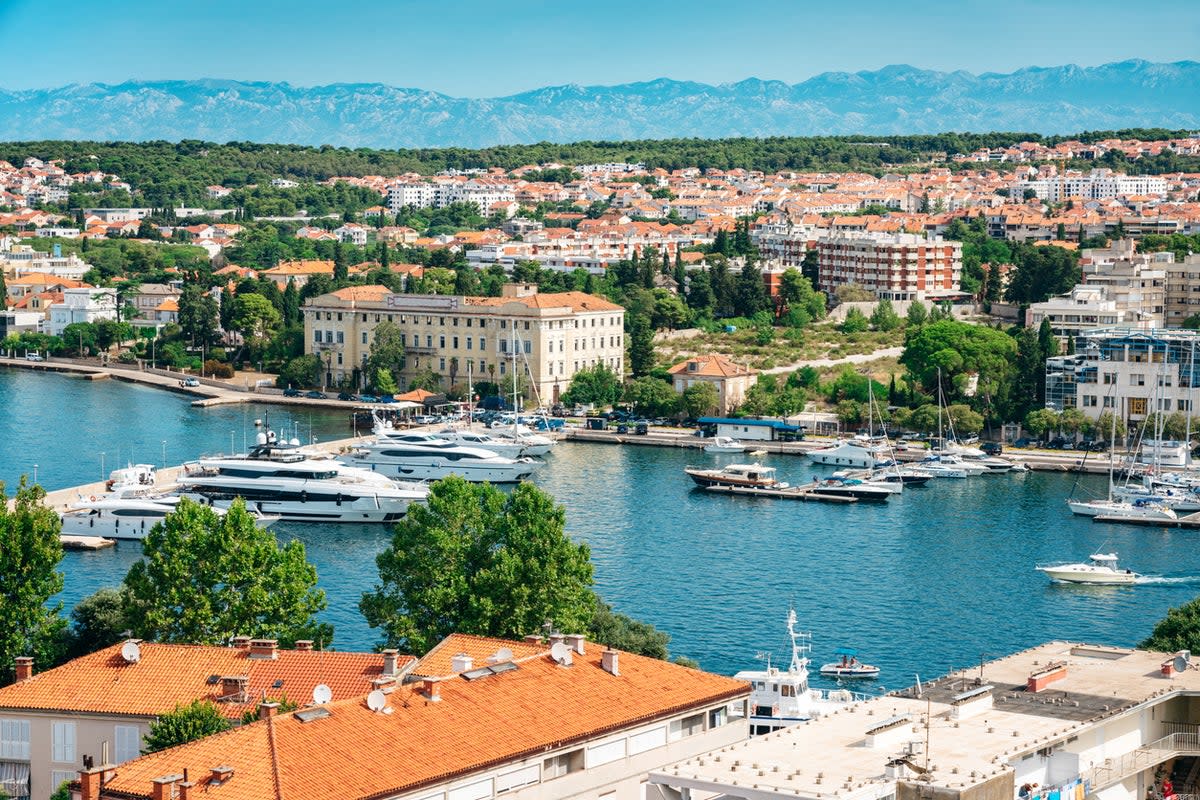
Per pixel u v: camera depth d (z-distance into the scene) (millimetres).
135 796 123812
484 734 138375
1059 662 146000
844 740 123562
